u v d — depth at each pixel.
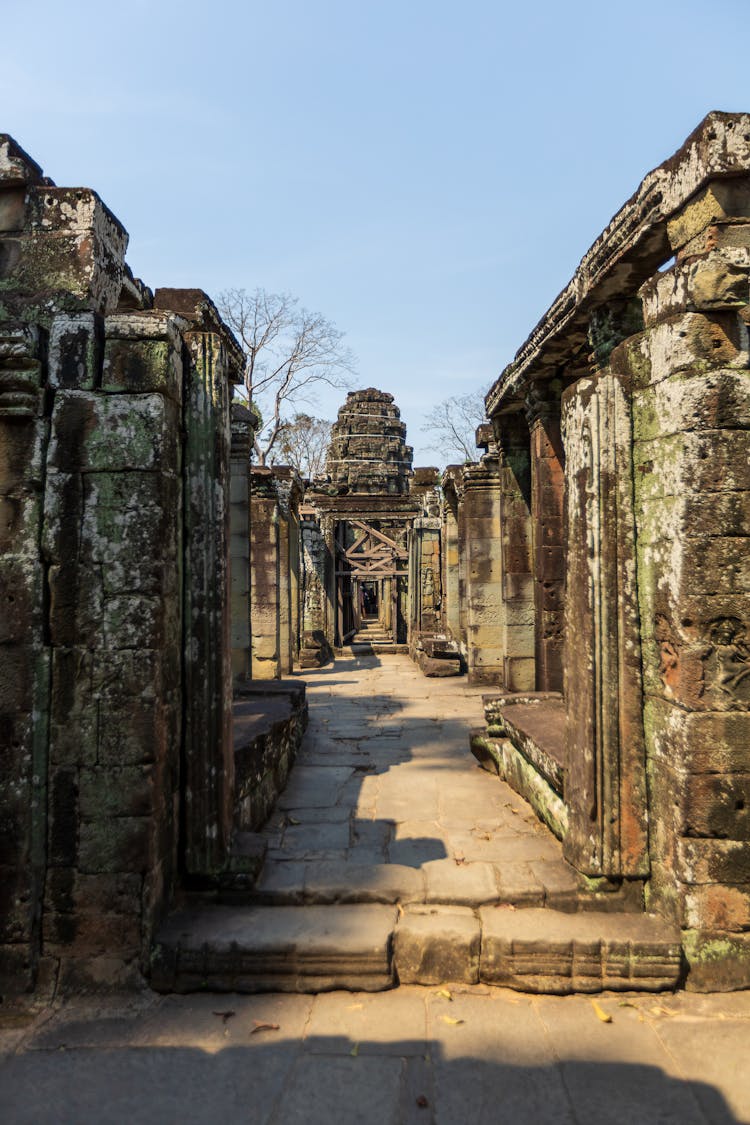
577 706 4.27
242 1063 3.19
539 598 8.84
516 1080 3.06
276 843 5.02
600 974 3.69
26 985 3.70
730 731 3.70
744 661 3.70
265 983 3.71
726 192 3.69
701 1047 3.27
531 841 4.97
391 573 22.97
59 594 3.83
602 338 6.09
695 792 3.71
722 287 3.63
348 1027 3.43
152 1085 3.06
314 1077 3.09
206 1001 3.65
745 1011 3.54
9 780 3.74
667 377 3.82
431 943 3.77
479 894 4.11
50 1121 2.88
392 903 4.12
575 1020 3.47
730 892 3.71
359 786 6.57
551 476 8.62
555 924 3.86
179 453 4.18
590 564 4.14
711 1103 2.93
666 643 3.88
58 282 3.99
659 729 3.96
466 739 8.62
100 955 3.73
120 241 4.43
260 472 12.62
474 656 13.05
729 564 3.69
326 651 18.84
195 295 6.35
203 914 4.04
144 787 3.77
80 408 3.86
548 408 8.57
